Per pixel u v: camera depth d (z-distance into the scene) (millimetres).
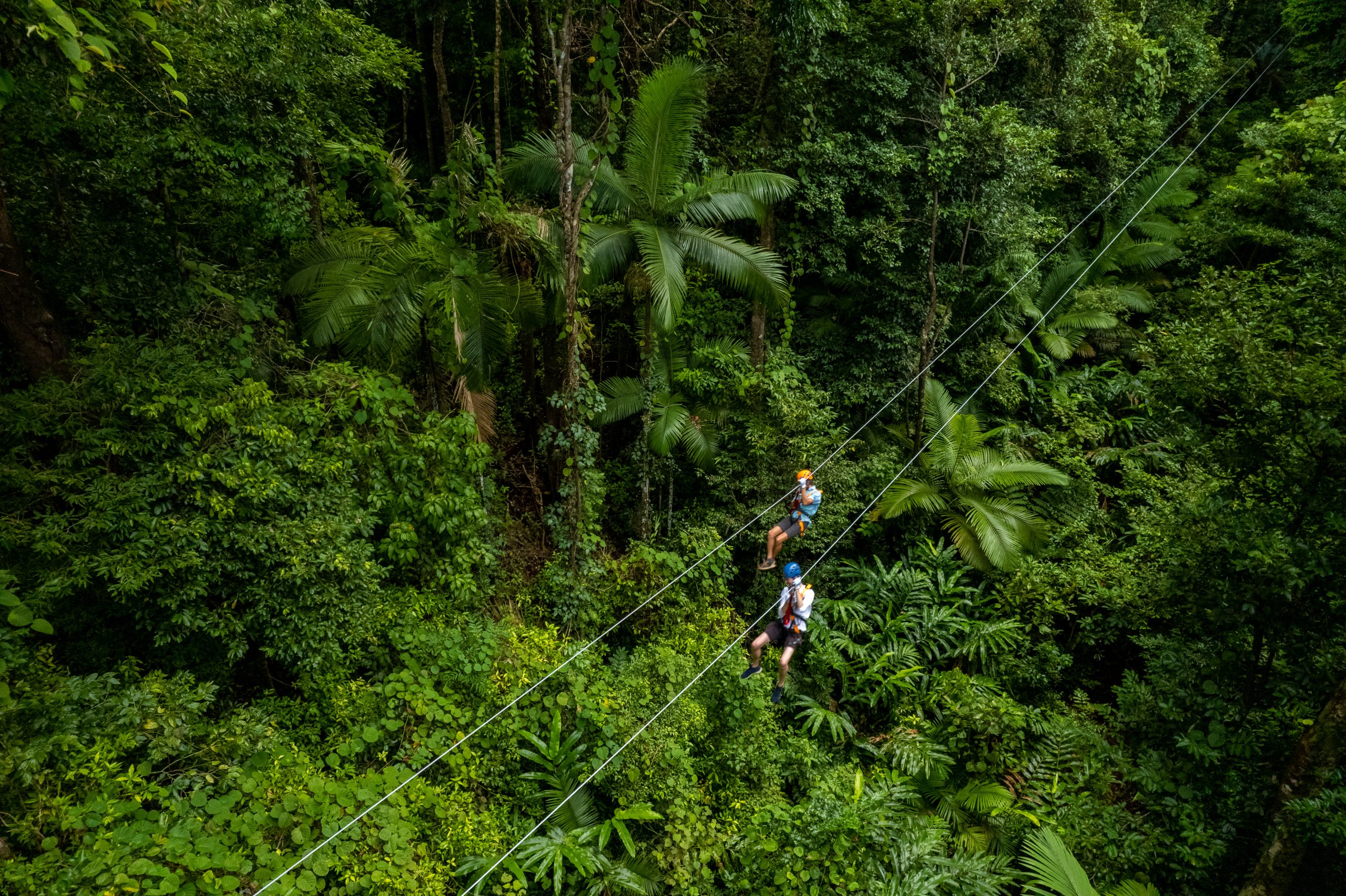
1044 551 11578
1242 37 20062
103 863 4227
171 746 5117
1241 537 7473
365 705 6414
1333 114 13586
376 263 8453
